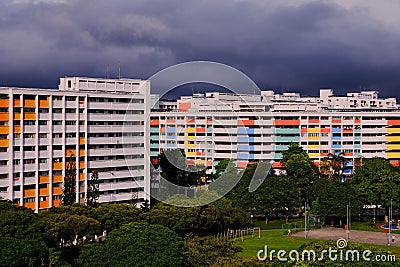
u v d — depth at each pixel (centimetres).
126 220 11900
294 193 16262
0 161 14588
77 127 16050
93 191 14538
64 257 10431
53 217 11038
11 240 9056
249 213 15538
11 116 14675
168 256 8450
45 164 15362
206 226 12875
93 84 17375
